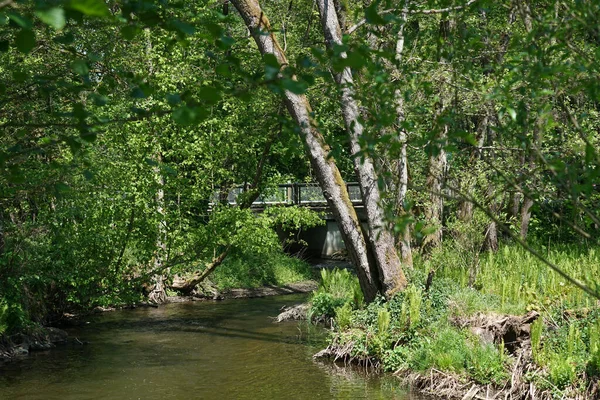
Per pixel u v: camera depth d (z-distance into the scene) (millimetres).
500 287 15398
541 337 12445
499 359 12164
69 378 14078
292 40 20859
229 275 28766
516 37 4840
